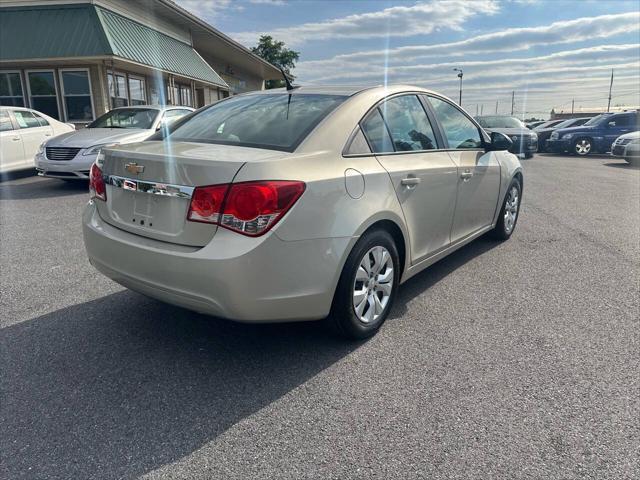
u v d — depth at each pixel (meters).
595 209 7.79
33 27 13.83
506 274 4.57
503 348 3.15
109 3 15.10
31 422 2.40
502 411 2.49
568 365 2.94
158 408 2.52
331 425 2.39
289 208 2.57
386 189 3.18
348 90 3.50
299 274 2.66
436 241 3.94
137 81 17.09
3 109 10.20
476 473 2.08
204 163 2.56
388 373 2.85
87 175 8.52
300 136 2.95
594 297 4.01
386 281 3.32
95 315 3.62
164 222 2.73
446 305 3.85
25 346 3.15
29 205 7.62
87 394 2.63
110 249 2.96
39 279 4.35
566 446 2.24
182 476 2.07
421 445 2.25
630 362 2.98
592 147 19.62
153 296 2.87
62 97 14.99
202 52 25.73
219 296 2.52
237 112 3.50
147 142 3.28
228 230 2.51
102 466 2.12
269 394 2.65
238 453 2.20
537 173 13.10
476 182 4.46
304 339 3.26
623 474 2.07
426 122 3.92
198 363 2.96
